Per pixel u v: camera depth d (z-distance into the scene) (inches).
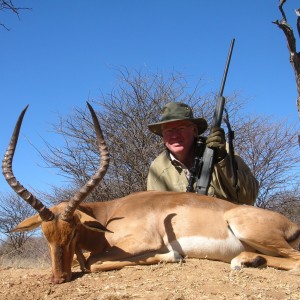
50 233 90.0
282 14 149.6
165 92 238.5
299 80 150.4
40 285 89.1
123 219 99.1
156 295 79.5
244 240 97.2
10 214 316.2
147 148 227.6
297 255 96.4
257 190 116.8
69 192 236.4
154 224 98.0
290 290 82.7
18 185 89.7
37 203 89.7
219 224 98.3
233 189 110.4
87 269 94.4
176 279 86.7
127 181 226.7
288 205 256.8
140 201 101.7
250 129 249.3
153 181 120.0
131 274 90.7
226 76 126.0
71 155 233.6
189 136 115.0
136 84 237.0
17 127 92.7
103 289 84.7
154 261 95.3
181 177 116.9
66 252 90.3
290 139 250.2
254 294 80.2
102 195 226.7
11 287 89.5
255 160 248.7
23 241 283.6
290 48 151.0
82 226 97.1
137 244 95.6
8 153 92.0
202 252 97.8
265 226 97.0
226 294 80.2
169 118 113.5
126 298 79.3
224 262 98.5
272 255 98.7
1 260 190.1
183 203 99.9
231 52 128.3
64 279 89.0
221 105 121.5
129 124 233.5
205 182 107.3
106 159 92.4
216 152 107.7
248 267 94.1
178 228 97.7
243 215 97.7
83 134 234.7
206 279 86.7
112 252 95.7
